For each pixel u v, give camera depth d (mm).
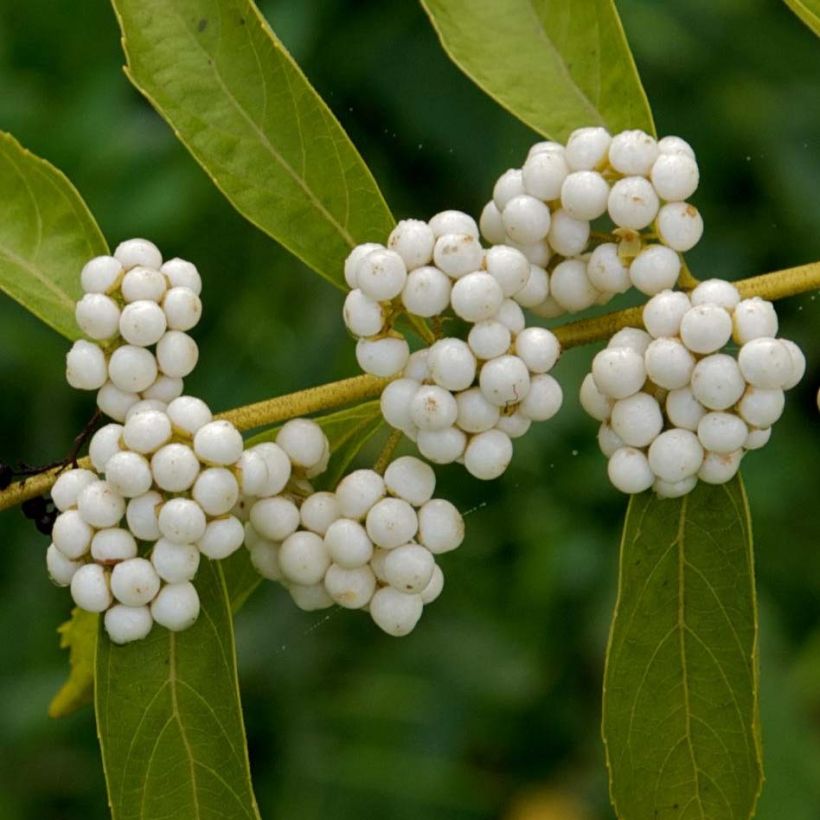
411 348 404
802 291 319
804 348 463
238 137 324
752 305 308
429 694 469
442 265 307
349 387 317
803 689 447
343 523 313
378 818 462
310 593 320
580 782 466
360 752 465
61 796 459
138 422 306
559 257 319
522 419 311
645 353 311
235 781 316
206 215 468
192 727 316
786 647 452
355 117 465
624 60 331
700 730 322
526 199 315
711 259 468
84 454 465
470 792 465
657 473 312
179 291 312
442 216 309
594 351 469
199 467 307
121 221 466
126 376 310
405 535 312
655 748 322
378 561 316
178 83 324
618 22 331
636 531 320
